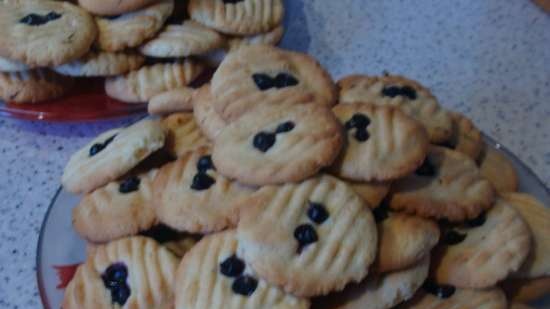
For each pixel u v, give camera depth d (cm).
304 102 31
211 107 33
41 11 43
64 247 32
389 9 54
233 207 28
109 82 43
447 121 33
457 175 30
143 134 32
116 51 43
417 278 27
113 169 31
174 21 45
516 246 28
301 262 25
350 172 27
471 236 29
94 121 42
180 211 28
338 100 33
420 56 49
